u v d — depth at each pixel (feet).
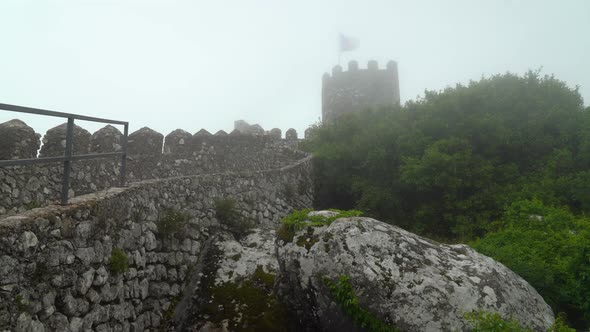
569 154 35.60
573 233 22.77
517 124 39.99
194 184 24.64
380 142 41.75
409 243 17.52
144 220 19.40
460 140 37.76
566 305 18.92
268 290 21.35
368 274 15.93
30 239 11.84
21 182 19.97
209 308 20.22
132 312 17.47
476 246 23.58
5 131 19.80
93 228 15.07
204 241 24.45
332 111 91.50
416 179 35.70
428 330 14.70
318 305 16.71
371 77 90.38
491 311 15.30
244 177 30.09
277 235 19.42
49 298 12.43
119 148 28.02
